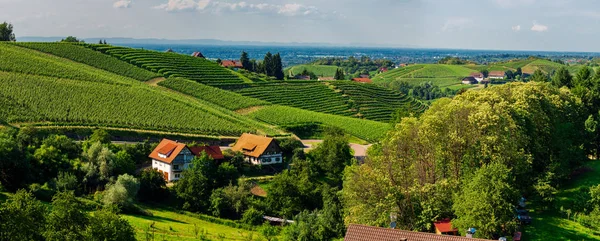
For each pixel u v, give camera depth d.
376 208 73.50
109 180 118.00
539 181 84.69
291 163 151.25
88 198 110.00
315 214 101.62
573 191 90.69
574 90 133.62
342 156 147.12
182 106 188.88
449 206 75.06
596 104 133.88
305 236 90.56
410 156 84.38
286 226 103.00
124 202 105.06
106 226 60.88
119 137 153.50
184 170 129.00
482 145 78.31
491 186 68.44
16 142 120.31
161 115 176.38
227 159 144.88
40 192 104.06
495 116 78.94
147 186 120.19
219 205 116.25
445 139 80.25
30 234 55.59
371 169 81.19
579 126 110.94
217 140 165.38
